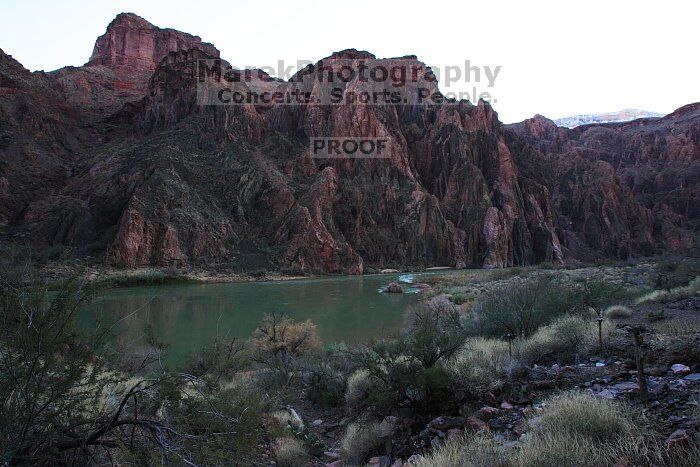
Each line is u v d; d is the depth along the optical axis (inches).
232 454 152.6
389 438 223.8
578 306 468.1
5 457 125.9
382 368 303.6
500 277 2017.7
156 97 4665.4
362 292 1916.8
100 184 3287.4
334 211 3946.9
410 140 5251.0
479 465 152.0
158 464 138.3
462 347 310.7
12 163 3467.0
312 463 234.8
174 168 3449.8
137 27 7711.6
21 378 135.0
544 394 220.7
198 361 347.9
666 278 762.2
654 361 236.5
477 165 5128.0
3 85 4259.4
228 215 3467.0
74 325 145.6
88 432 152.2
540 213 5157.5
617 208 5920.3
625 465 127.5
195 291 1982.0
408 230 4160.9
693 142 7126.0
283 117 4702.3
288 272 3097.9
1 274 135.5
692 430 138.1
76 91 5738.2
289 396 330.0
